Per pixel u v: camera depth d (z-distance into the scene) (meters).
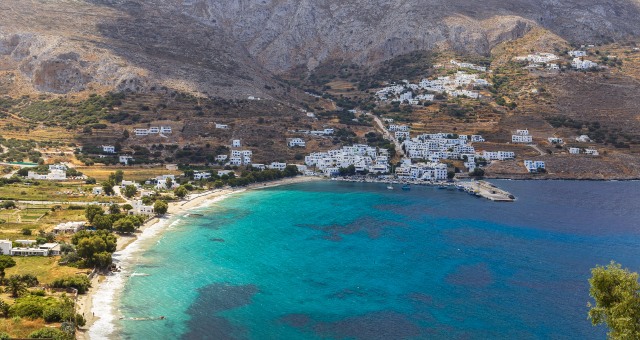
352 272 170.38
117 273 163.12
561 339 129.75
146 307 140.88
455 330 133.75
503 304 148.25
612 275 87.06
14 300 133.25
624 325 80.62
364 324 135.88
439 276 167.75
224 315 138.50
